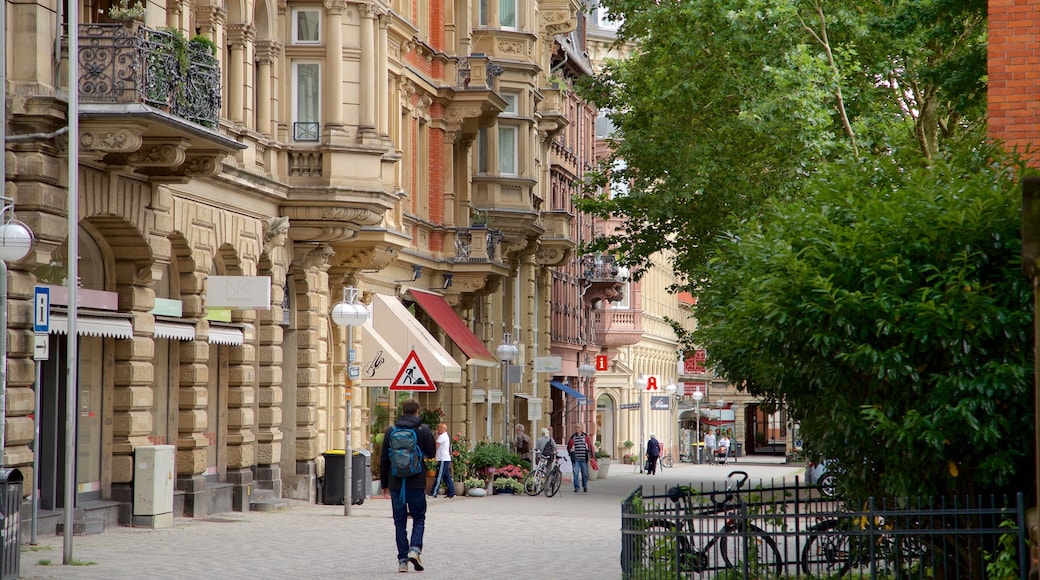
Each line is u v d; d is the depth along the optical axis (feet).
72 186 67.92
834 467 52.80
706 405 385.91
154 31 77.71
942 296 46.32
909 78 130.93
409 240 130.00
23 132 72.90
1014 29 61.46
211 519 95.55
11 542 54.90
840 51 129.70
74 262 67.36
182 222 92.58
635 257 160.25
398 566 67.41
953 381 45.93
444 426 137.18
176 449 96.12
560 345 252.21
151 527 87.20
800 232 50.47
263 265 109.50
